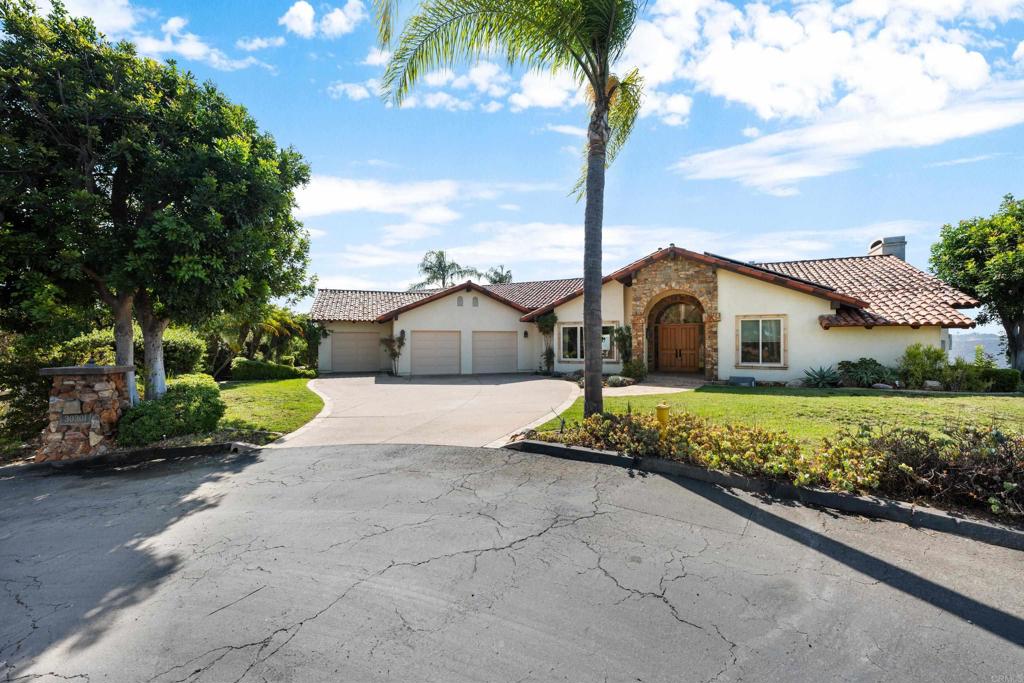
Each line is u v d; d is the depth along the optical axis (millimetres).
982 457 4715
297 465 7203
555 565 3943
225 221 9320
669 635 3018
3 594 3670
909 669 2670
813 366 15844
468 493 5711
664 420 7129
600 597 3465
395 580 3754
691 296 20047
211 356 22359
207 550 4371
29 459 8422
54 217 8242
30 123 8445
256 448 8320
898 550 4043
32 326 9898
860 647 2857
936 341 14719
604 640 2982
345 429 9875
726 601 3375
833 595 3418
